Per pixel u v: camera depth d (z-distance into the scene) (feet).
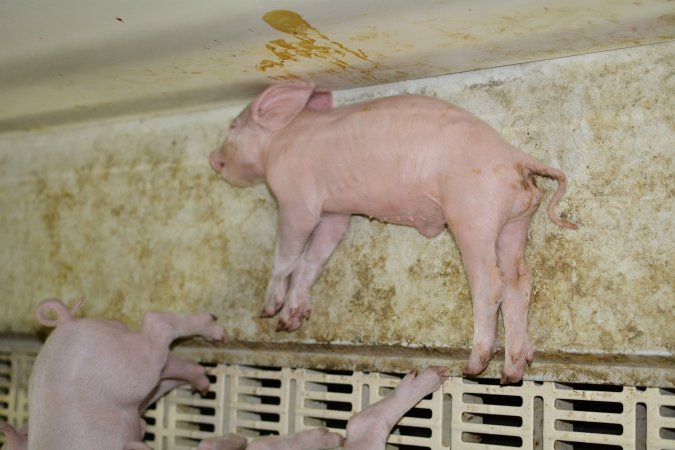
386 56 4.03
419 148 3.85
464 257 3.82
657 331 3.80
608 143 3.93
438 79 4.24
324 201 4.10
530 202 3.80
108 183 4.97
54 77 4.33
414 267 4.22
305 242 4.23
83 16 3.77
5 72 4.28
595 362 3.92
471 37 3.84
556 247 3.97
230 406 4.54
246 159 4.30
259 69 4.20
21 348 5.10
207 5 3.67
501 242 3.91
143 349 4.22
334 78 4.27
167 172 4.83
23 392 5.05
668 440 3.80
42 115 4.88
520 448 3.99
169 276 4.75
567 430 4.05
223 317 4.58
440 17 3.68
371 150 3.92
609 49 3.94
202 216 4.72
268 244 4.55
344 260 4.35
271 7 3.67
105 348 4.13
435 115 3.86
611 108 3.94
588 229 3.93
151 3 3.68
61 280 5.00
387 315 4.24
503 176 3.75
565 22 3.71
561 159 3.99
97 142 5.04
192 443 4.65
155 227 4.82
